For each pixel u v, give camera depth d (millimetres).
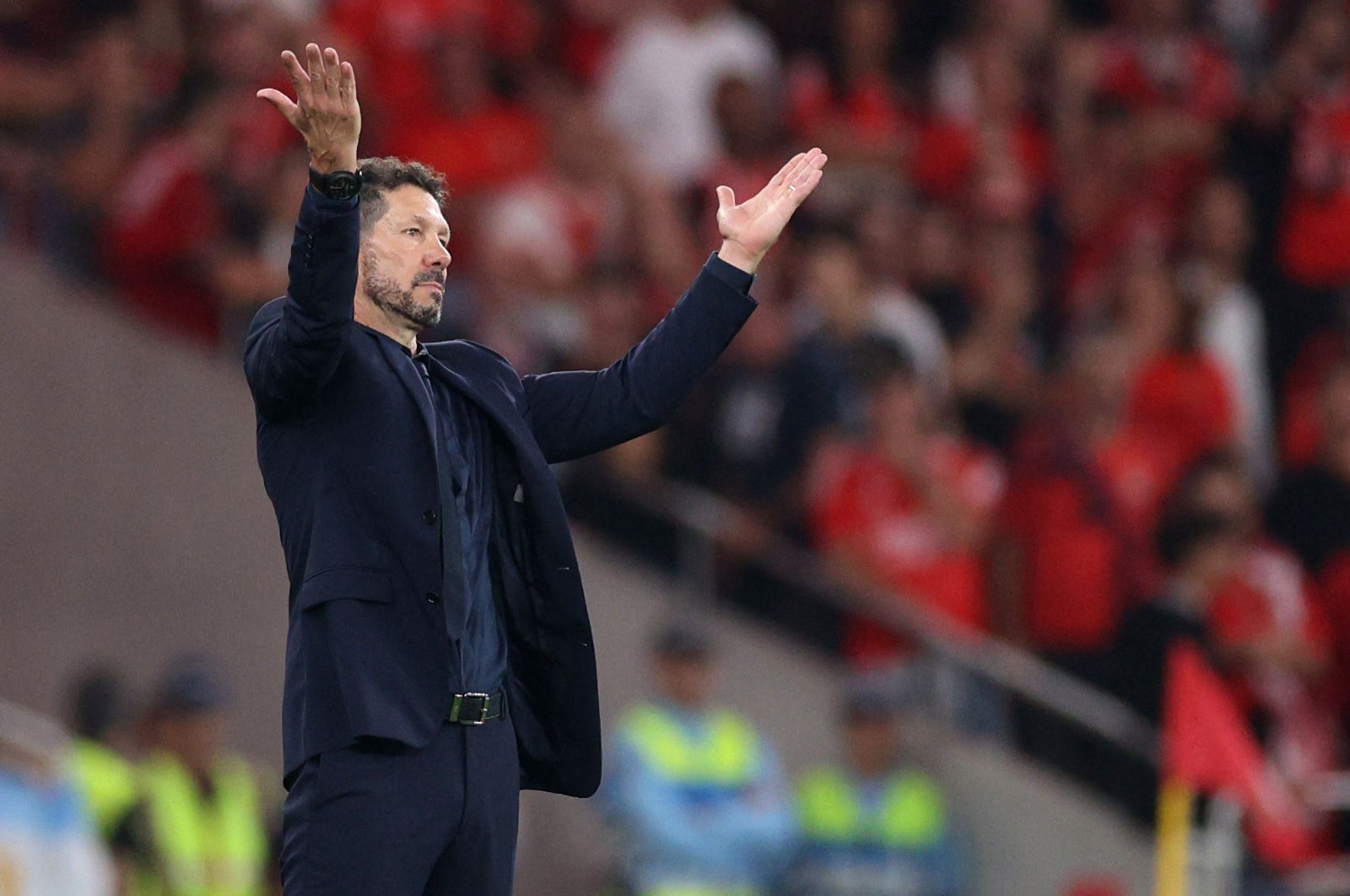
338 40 39344
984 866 34281
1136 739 34812
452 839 12430
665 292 38125
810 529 35406
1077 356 40094
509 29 42188
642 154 42344
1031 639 35438
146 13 38344
